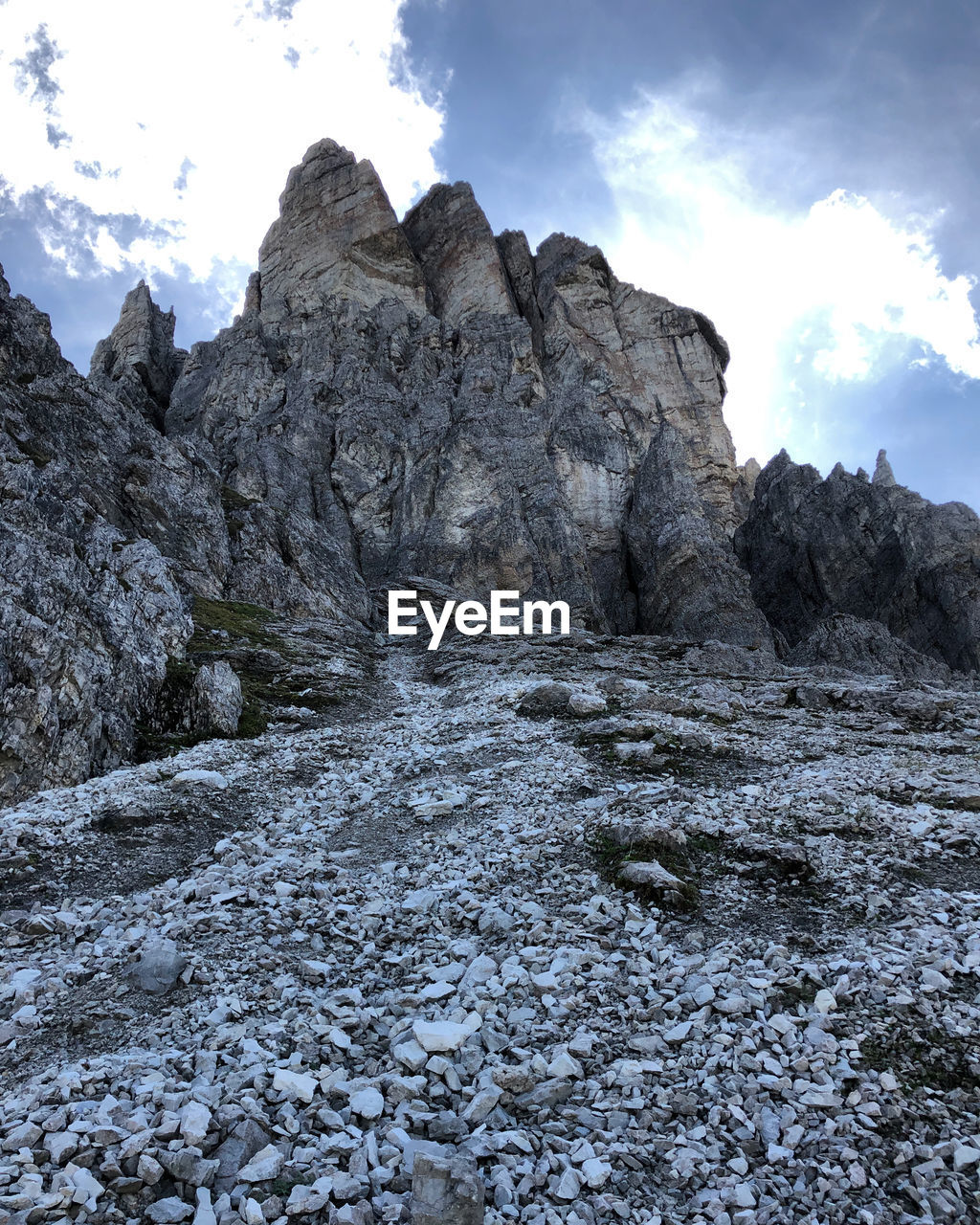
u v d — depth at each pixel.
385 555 96.44
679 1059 9.34
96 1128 7.61
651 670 52.16
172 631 41.97
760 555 113.31
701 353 140.38
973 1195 7.16
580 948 12.29
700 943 12.56
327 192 141.00
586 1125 8.24
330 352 118.94
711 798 20.12
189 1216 6.83
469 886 15.25
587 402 120.38
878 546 100.69
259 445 98.44
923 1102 8.49
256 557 68.62
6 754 23.83
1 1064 9.52
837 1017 9.99
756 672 55.84
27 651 26.02
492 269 135.88
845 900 13.92
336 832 20.20
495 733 30.97
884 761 24.70
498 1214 6.88
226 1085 8.67
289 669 45.66
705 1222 6.91
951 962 11.11
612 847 16.47
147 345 131.88
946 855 15.93
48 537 34.34
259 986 11.48
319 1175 7.37
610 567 106.19
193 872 17.16
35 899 15.71
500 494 96.94
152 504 62.12
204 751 29.09
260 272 145.38
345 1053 9.63
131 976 11.66
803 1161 7.67
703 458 132.38
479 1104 8.35
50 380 66.06
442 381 115.75
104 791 23.20
